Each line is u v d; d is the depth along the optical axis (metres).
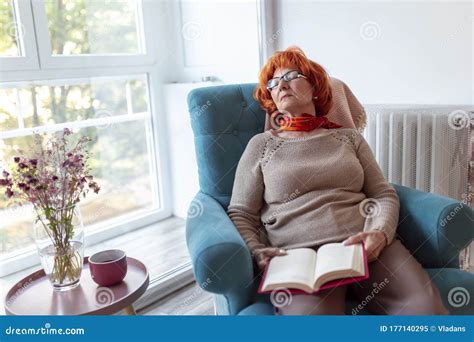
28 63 1.69
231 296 1.05
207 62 2.22
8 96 1.65
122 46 2.14
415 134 1.62
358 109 1.54
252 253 1.13
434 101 1.65
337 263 1.00
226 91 1.51
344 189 1.24
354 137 1.34
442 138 1.56
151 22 2.23
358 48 1.79
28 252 1.62
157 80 2.31
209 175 1.45
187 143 2.28
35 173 1.07
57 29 1.82
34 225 1.11
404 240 1.24
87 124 2.02
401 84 1.71
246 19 2.02
